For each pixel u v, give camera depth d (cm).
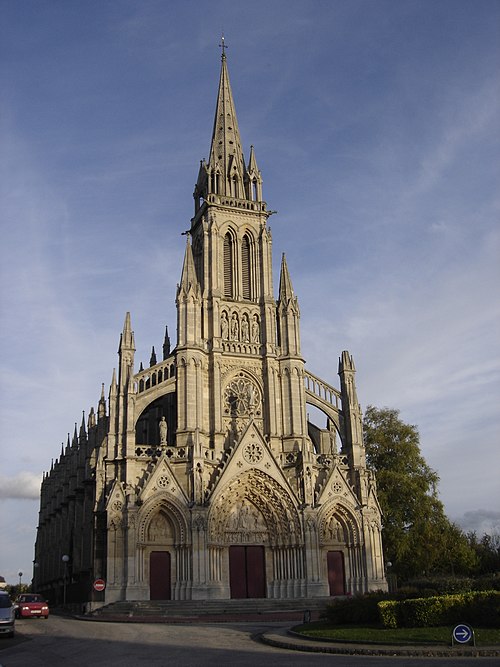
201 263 9462
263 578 8131
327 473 8550
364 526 8369
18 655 3578
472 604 3916
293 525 8144
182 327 8694
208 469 8125
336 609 4509
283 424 8812
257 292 9394
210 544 7719
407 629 3838
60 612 8550
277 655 3325
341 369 9300
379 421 10062
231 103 10625
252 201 9850
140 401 8250
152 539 7675
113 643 4066
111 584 7306
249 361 8962
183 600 7275
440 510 9450
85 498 9012
